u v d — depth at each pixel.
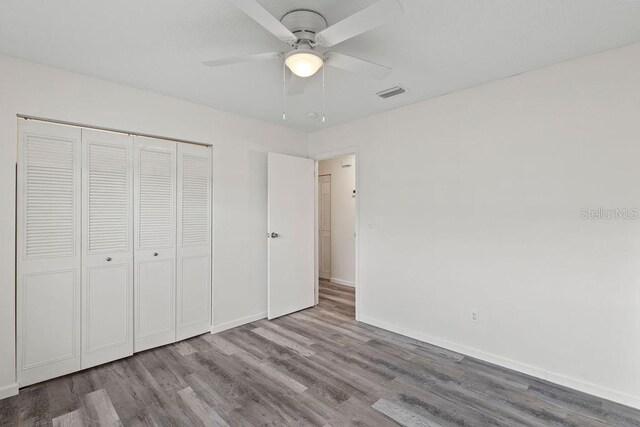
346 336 3.26
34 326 2.32
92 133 2.58
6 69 2.20
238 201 3.54
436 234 3.03
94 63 2.33
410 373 2.51
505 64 2.36
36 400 2.14
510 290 2.58
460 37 1.99
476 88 2.77
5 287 2.18
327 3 1.67
